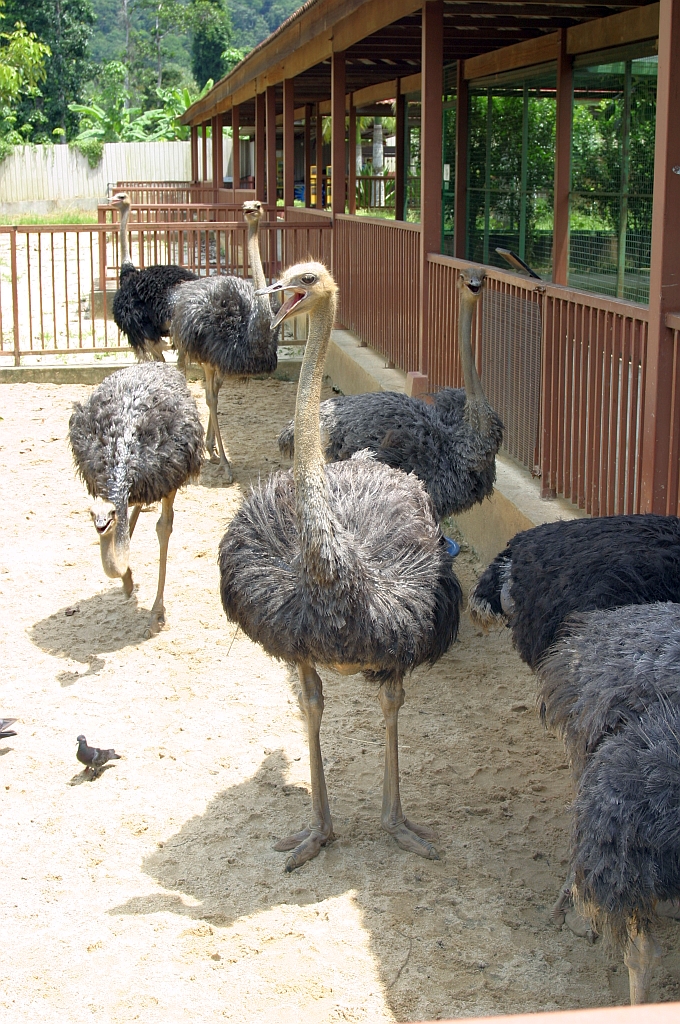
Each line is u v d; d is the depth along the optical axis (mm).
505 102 13109
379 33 11406
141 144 41031
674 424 5113
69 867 4340
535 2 8984
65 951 3861
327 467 4797
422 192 8945
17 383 12742
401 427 5969
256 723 5445
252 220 9453
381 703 4410
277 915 4047
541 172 12266
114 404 6250
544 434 6594
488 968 3758
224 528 8039
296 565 4098
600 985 3678
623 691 3258
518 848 4422
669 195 5023
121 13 111500
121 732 5363
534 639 4016
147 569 7344
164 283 11641
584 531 4207
